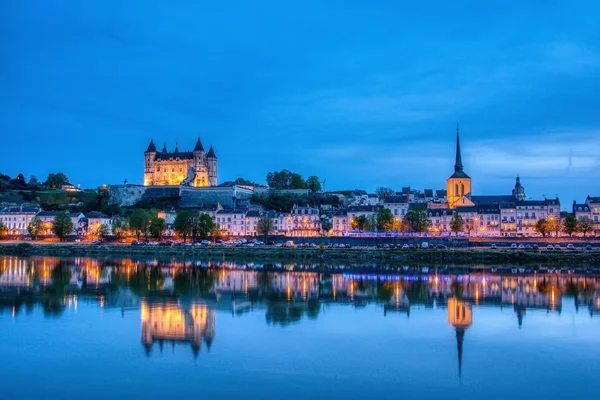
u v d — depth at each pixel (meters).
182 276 156.50
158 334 80.88
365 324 88.25
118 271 170.50
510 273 168.62
